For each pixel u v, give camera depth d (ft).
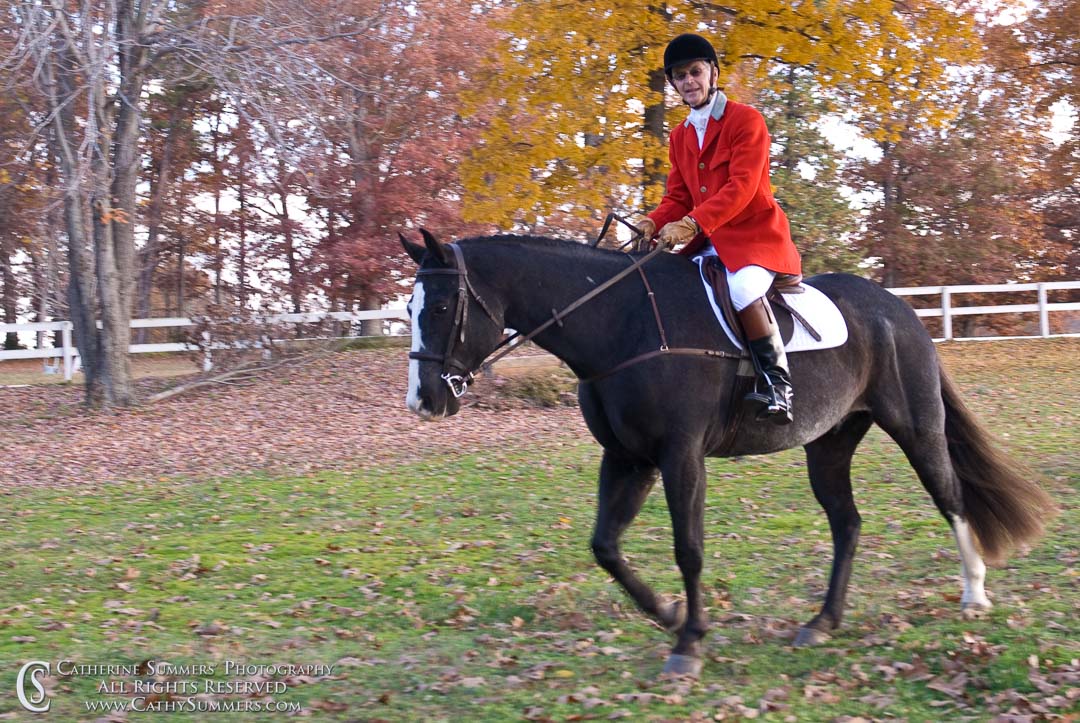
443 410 15.01
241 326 60.34
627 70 46.34
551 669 15.87
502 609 19.39
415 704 14.52
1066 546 21.67
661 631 17.84
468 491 31.19
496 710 14.12
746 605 19.12
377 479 33.71
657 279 16.05
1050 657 14.79
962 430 18.12
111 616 19.74
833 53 46.06
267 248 80.38
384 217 70.44
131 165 53.47
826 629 16.83
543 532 25.88
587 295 15.66
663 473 15.35
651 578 21.29
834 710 13.82
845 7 45.24
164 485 34.17
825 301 17.22
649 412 15.28
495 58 52.90
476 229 69.87
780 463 33.22
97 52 46.73
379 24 55.11
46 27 44.93
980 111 85.35
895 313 17.93
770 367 15.64
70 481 35.45
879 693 14.32
